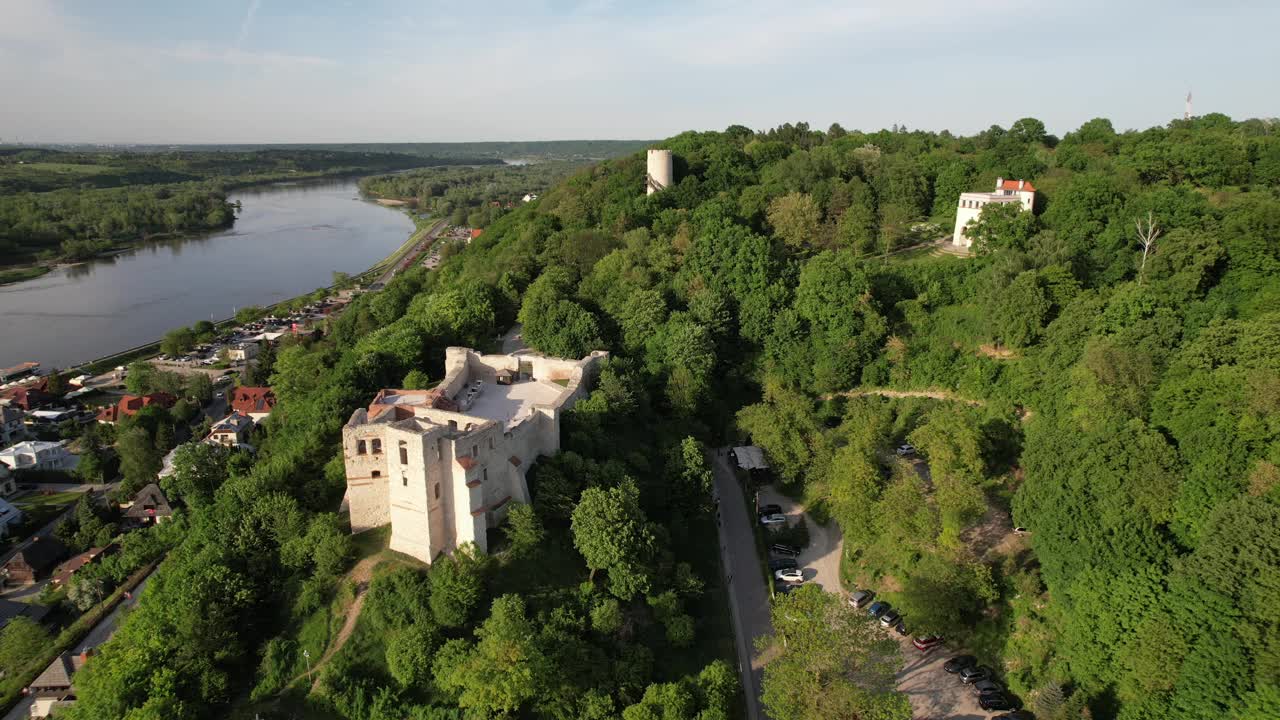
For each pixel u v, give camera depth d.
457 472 75.38
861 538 93.12
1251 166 146.25
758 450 113.62
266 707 68.12
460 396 99.56
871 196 171.12
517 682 64.31
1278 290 103.94
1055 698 71.19
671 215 169.88
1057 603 81.12
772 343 128.62
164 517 125.31
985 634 84.31
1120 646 71.88
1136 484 78.81
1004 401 110.12
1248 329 88.88
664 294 138.00
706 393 119.50
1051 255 121.00
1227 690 64.62
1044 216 140.25
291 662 71.62
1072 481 81.38
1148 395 92.12
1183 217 123.75
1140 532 77.31
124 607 101.75
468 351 110.12
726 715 70.06
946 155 190.62
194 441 157.62
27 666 91.94
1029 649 80.62
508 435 83.00
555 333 125.50
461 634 71.81
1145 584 72.69
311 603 75.12
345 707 67.44
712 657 79.25
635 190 197.38
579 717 69.00
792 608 72.75
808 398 120.31
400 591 73.94
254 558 79.81
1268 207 108.75
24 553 117.69
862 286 125.94
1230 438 79.94
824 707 65.75
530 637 69.12
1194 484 77.94
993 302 116.94
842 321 124.44
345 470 87.38
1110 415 90.25
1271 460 77.81
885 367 123.94
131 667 69.44
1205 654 66.00
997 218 135.00
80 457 156.00
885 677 69.00
